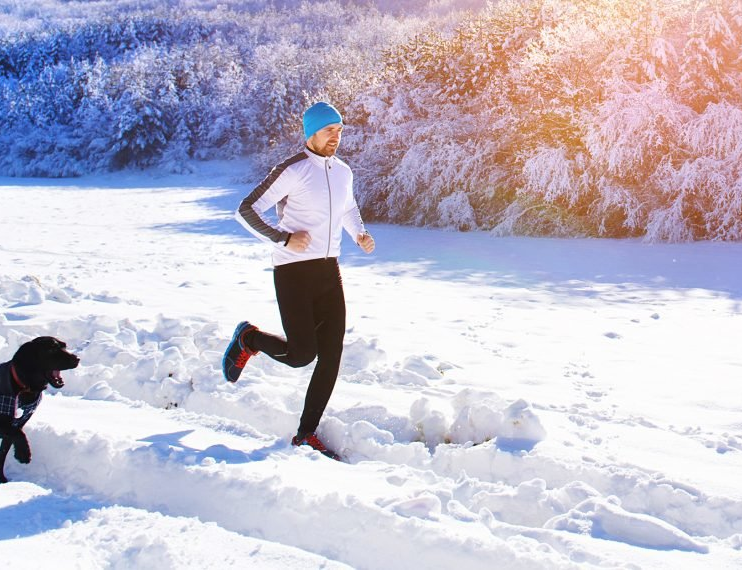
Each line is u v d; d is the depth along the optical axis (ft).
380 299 25.93
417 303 25.17
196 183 115.96
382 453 10.95
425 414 11.88
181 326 17.90
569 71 51.52
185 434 11.34
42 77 170.81
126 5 332.19
